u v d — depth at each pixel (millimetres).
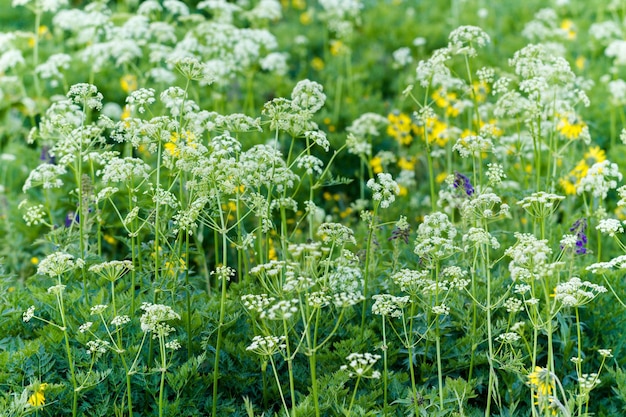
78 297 7027
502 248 8477
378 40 15844
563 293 5926
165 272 7086
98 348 6219
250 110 12211
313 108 6906
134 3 14562
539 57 8180
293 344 6957
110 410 6348
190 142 6906
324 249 5762
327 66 14562
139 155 10969
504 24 16156
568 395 6832
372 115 9852
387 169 11344
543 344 7109
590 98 12750
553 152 8438
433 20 16750
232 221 9695
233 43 12203
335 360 6855
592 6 16797
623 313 7336
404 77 13914
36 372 6387
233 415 6570
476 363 6762
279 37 15844
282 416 6270
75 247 7551
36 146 11984
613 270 8008
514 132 11016
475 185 7301
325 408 6172
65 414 6336
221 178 6301
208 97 12508
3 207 10156
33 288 7352
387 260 8391
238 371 6801
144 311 6957
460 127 11766
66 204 10047
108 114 11891
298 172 10812
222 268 6258
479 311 7195
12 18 17000
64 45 15125
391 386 6641
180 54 10711
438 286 6332
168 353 6738
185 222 6477
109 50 11234
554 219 8820
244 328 7035
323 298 5777
